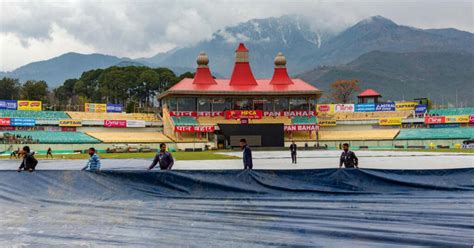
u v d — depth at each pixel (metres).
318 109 108.50
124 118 104.19
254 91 94.44
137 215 13.67
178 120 93.12
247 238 10.84
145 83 154.00
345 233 11.12
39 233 11.62
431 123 100.25
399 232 11.19
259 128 86.94
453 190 17.58
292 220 12.68
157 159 18.88
